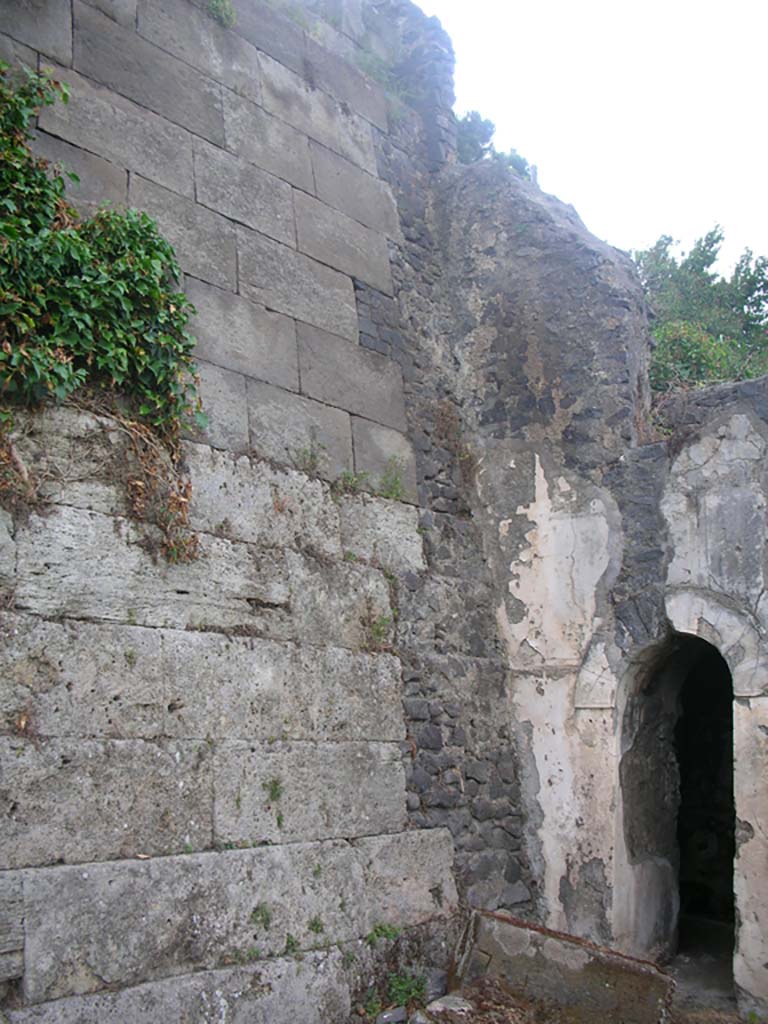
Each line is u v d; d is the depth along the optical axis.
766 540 6.35
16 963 4.02
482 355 7.70
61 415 4.81
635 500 6.89
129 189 5.68
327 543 6.09
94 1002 4.21
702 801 9.03
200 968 4.66
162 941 4.53
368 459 6.66
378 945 5.56
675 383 10.48
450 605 6.91
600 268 7.43
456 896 6.21
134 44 6.01
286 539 5.81
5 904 4.04
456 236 8.09
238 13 6.88
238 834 5.02
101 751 4.54
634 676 6.84
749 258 17.48
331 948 5.29
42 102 5.16
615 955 5.41
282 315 6.37
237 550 5.47
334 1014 5.19
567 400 7.30
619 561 6.88
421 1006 5.50
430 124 8.42
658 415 7.20
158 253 5.38
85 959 4.24
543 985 5.47
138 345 5.18
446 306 7.92
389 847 5.85
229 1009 4.69
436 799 6.31
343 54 8.02
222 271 6.06
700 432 6.72
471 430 7.59
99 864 4.39
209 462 5.50
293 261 6.61
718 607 6.44
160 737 4.80
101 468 4.89
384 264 7.44
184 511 5.19
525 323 7.59
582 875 6.65
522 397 7.47
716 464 6.62
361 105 7.80
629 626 6.75
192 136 6.18
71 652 4.55
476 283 7.88
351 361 6.80
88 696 4.56
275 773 5.29
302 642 5.70
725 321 16.98
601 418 7.15
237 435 5.76
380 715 6.07
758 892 6.01
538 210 7.77
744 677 6.27
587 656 6.88
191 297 5.80
